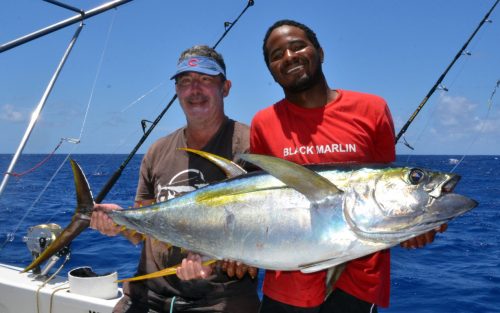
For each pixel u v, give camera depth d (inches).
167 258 121.6
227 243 98.3
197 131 125.7
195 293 118.9
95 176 1304.1
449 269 291.4
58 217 496.1
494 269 288.5
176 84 126.9
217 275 118.5
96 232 376.8
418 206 88.1
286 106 110.4
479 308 218.7
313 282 106.2
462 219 553.6
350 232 90.0
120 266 281.4
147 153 135.4
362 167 93.0
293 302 107.0
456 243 382.9
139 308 125.6
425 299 231.8
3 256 300.5
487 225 498.9
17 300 150.9
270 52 108.8
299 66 105.2
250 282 122.3
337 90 111.7
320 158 104.0
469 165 2529.5
